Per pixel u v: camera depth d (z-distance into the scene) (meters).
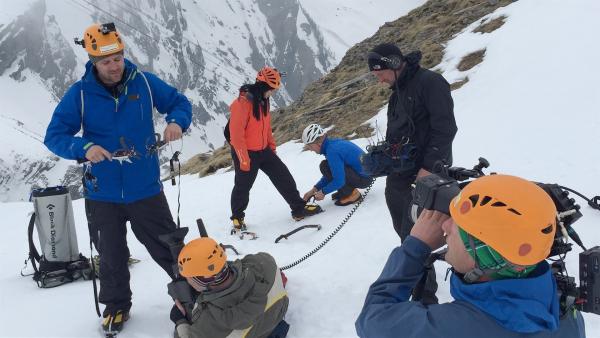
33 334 4.71
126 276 4.76
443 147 4.08
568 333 1.75
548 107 9.31
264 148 7.19
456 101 12.07
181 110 4.66
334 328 4.41
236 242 6.97
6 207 12.34
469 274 1.68
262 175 11.16
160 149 4.63
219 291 3.79
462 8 19.97
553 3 14.66
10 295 5.72
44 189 5.97
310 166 11.52
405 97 4.28
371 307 1.86
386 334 1.78
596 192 5.94
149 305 5.17
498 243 1.56
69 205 6.07
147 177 4.62
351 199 7.61
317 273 5.41
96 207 4.60
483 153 8.40
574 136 7.79
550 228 1.59
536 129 8.57
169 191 12.51
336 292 4.95
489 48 14.09
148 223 4.70
